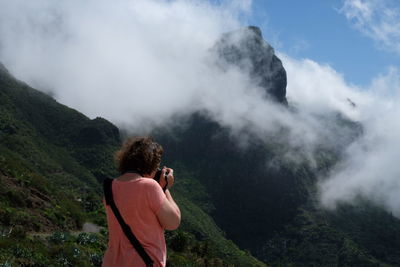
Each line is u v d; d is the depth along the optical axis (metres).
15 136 126.56
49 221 37.47
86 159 167.00
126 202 3.15
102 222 52.12
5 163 46.97
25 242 23.62
